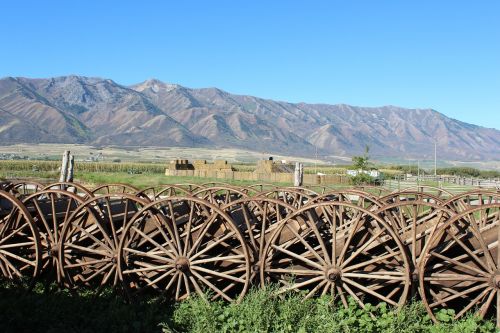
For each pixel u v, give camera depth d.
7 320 9.39
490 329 9.32
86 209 11.27
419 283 9.75
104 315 9.80
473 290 9.70
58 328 9.24
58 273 11.12
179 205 14.19
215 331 8.85
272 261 10.81
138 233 11.06
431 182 52.44
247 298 10.05
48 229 11.33
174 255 10.84
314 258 10.90
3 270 11.58
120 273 10.72
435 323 9.56
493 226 10.31
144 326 9.41
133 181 54.59
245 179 71.00
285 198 15.34
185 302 10.45
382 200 13.05
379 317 9.60
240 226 12.55
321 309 9.52
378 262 10.31
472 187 43.22
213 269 11.03
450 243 10.19
